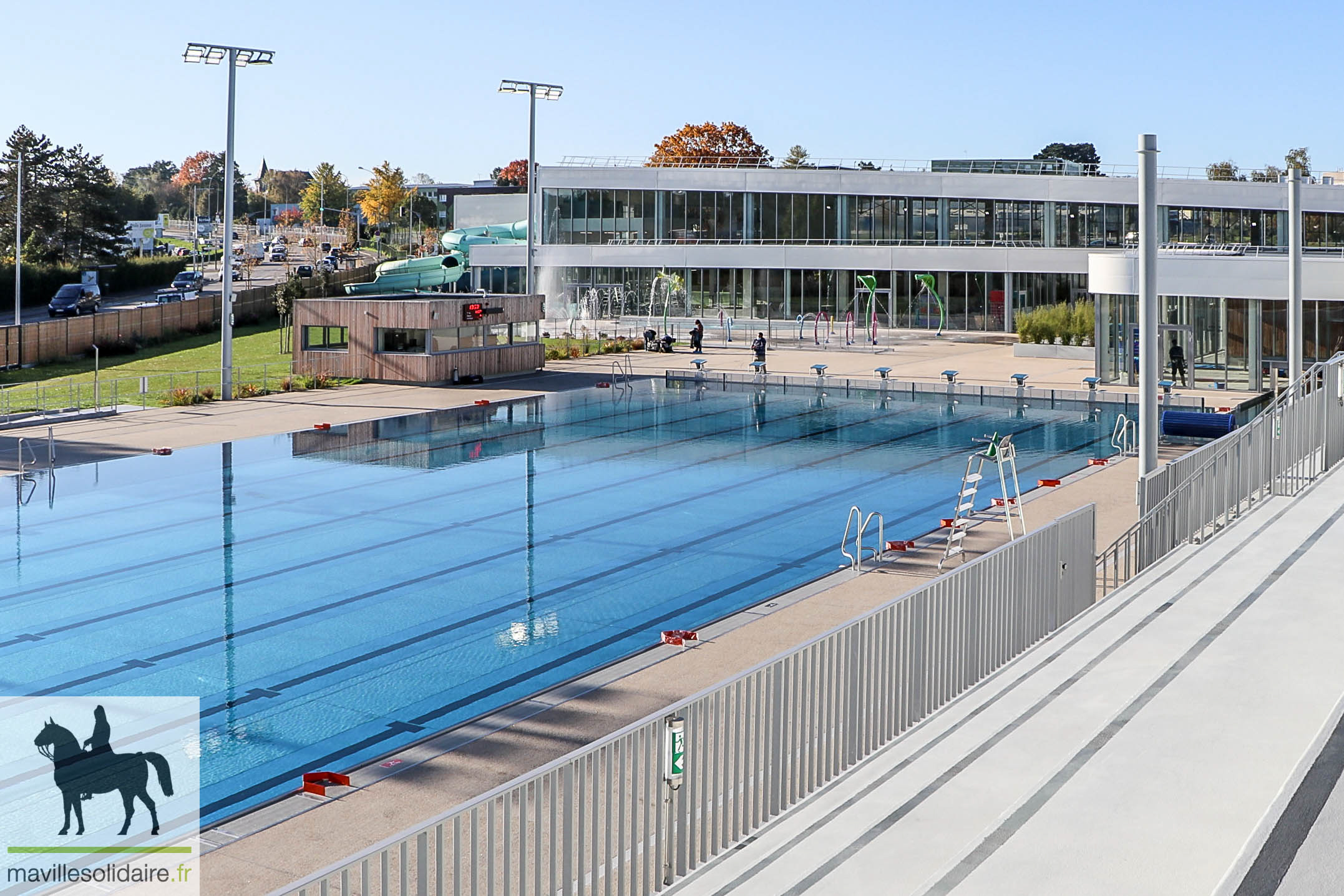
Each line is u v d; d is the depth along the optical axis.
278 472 27.73
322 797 11.02
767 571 19.52
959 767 8.66
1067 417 36.41
